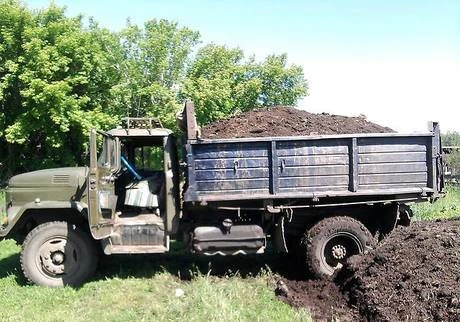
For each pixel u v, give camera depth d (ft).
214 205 21.90
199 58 74.18
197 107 63.52
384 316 16.01
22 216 22.18
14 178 22.53
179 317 17.22
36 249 21.36
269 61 75.46
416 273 17.21
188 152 21.17
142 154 24.06
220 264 24.53
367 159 22.17
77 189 21.94
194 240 21.72
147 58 71.51
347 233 21.98
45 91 54.85
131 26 73.72
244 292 19.88
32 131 59.00
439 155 22.93
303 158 21.71
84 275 21.57
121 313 17.98
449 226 20.31
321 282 20.97
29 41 59.47
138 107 67.46
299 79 76.33
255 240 21.94
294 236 23.97
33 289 20.84
